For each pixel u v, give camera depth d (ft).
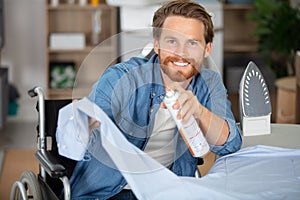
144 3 16.66
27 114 17.70
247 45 19.07
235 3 18.65
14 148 14.71
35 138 15.62
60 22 17.99
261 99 7.57
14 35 17.85
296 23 15.84
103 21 18.04
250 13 18.34
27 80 18.04
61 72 17.49
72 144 5.77
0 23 15.49
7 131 16.24
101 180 6.54
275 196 5.45
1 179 12.60
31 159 13.93
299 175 6.03
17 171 13.12
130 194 6.77
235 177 5.94
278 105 13.20
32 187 6.75
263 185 5.72
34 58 18.01
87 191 6.57
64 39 17.17
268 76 19.47
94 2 17.34
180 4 6.02
